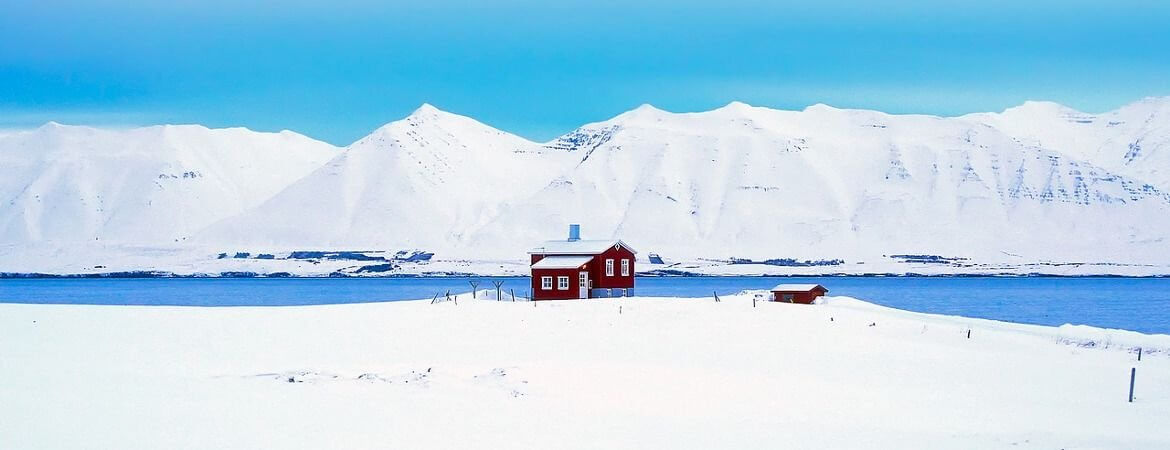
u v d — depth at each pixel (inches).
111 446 1246.9
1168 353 2356.1
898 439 1398.9
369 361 2139.5
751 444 1355.8
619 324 2696.9
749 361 2187.5
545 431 1408.7
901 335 2608.3
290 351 2282.2
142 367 1964.8
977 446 1364.4
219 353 2230.6
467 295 3698.3
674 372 1984.5
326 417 1455.5
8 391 1588.3
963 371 2069.4
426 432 1381.6
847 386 1871.3
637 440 1366.9
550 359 2185.0
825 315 2906.0
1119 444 1387.8
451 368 1975.9
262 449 1258.6
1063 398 1774.1
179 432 1330.0
